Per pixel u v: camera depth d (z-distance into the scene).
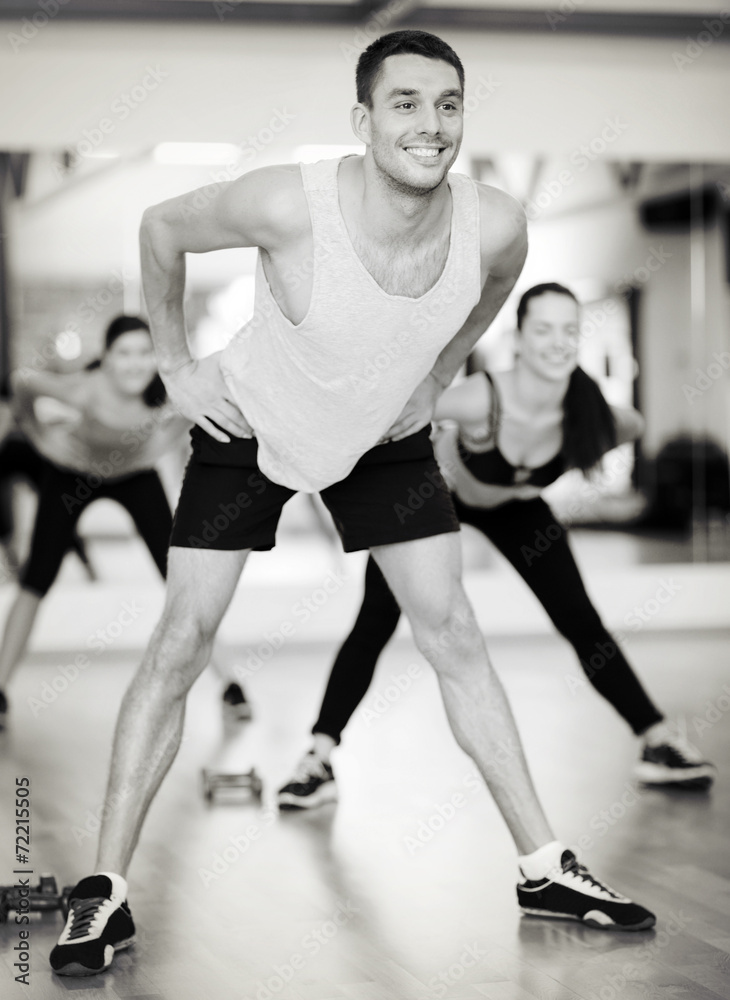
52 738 6.63
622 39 10.50
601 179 10.60
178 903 3.84
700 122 10.72
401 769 5.84
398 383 3.38
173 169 9.94
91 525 9.91
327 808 5.09
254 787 5.34
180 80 9.91
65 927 3.42
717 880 4.00
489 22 10.13
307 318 3.19
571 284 10.57
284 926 3.61
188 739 6.62
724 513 10.88
